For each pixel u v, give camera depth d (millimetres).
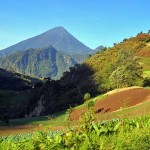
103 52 182000
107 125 10914
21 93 193750
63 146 9039
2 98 187125
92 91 126875
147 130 10180
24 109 158000
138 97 77375
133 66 112125
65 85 148125
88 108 9977
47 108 135750
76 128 9891
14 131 50188
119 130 10367
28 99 165500
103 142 9117
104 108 75250
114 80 113438
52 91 143250
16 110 162500
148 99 75188
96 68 164000
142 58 166875
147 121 11906
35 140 9156
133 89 87562
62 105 129375
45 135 9695
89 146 8875
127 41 194000
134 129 10555
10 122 73938
